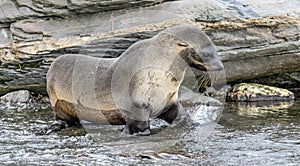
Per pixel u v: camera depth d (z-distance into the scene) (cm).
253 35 2758
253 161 1573
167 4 2748
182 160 1608
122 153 1708
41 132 2048
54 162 1609
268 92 2745
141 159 1631
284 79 2922
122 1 2709
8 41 2806
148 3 2733
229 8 2734
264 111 2405
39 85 2845
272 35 2770
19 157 1672
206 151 1706
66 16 2769
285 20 2758
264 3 2783
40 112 2527
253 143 1795
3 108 2648
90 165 1570
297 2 2828
